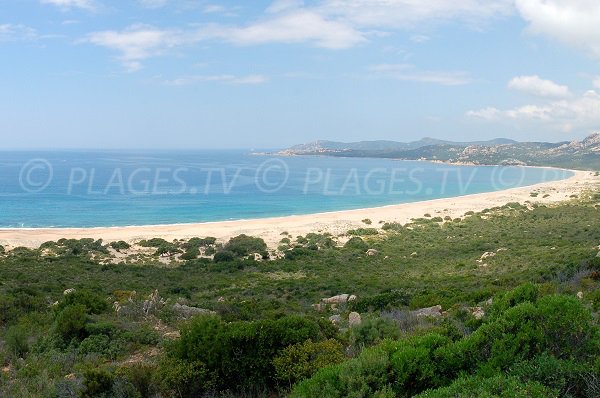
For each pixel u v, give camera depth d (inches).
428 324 578.9
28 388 414.6
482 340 295.0
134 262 2171.5
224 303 992.9
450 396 247.8
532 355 280.2
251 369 363.9
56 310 722.2
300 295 1352.1
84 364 486.3
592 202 3937.0
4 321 783.7
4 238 2598.4
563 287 766.5
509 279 1151.0
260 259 2271.2
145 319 676.1
